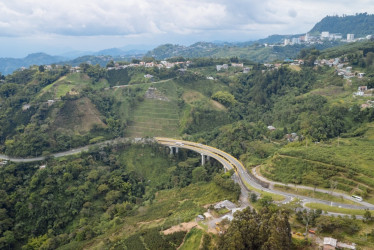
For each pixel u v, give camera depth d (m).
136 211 151.00
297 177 138.62
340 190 126.31
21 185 164.12
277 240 76.56
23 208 148.12
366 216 96.19
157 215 138.12
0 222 138.75
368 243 84.19
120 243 113.12
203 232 101.81
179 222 115.62
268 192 134.88
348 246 82.94
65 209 154.25
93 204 160.38
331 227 92.94
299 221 100.94
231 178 157.12
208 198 142.75
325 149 155.38
